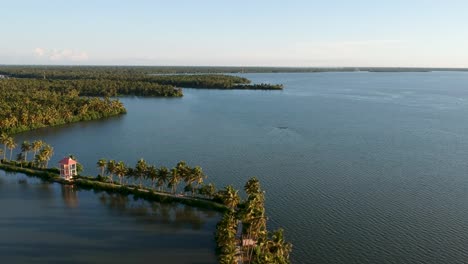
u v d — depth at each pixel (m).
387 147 196.88
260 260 83.94
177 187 141.25
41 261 97.75
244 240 100.88
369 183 146.38
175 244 105.31
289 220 116.56
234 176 154.00
